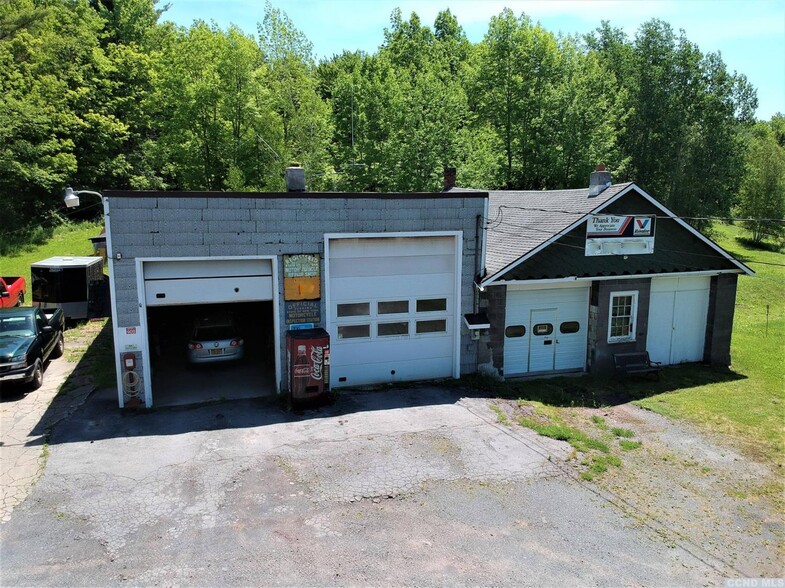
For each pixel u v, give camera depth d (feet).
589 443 35.58
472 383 46.24
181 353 56.29
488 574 22.62
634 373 51.26
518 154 128.98
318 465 31.24
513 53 123.75
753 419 41.98
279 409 39.96
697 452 35.53
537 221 53.98
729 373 54.95
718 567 23.72
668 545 25.17
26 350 43.29
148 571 22.29
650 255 52.60
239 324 57.26
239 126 101.45
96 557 23.12
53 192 123.13
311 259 41.98
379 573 22.45
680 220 53.31
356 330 44.68
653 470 32.60
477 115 131.23
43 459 31.76
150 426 36.68
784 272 133.80
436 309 46.47
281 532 25.00
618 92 144.15
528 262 47.78
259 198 40.16
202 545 23.99
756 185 172.96
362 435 35.37
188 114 98.27
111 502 27.22
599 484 30.45
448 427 36.94
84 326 66.44
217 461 31.55
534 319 50.80
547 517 26.99
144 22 143.95
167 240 38.68
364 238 43.55
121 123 128.88
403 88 118.62
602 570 23.20
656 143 154.81
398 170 114.83
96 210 130.82
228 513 26.40
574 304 51.96
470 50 183.32
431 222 44.62
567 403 44.11
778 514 28.12
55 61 120.88
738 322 88.17
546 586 22.06
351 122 119.55
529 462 32.50
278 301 41.70
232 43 95.96
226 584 21.61
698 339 57.67
